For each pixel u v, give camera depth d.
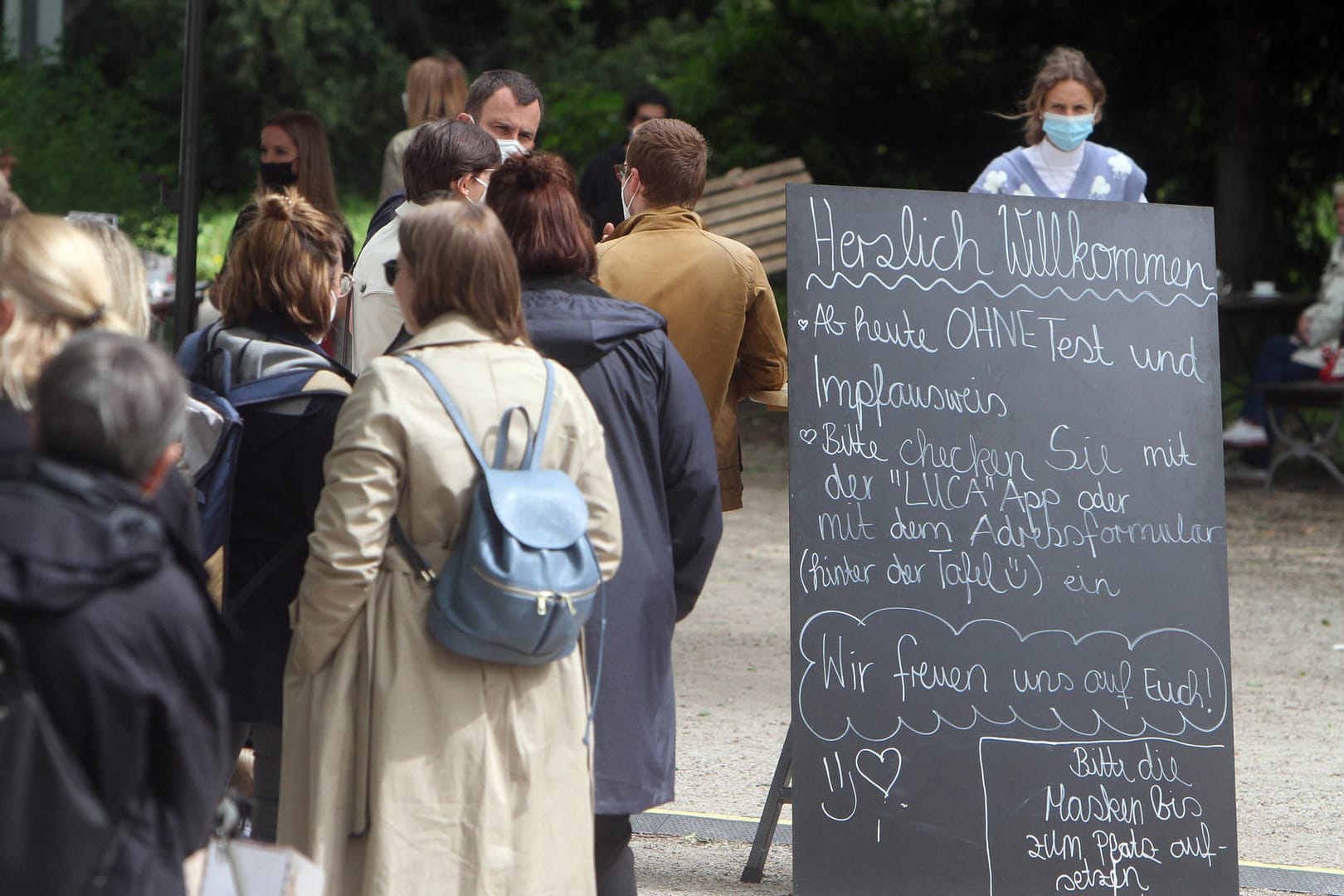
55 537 4.58
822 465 9.44
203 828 4.87
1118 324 10.00
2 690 4.48
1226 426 32.91
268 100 73.31
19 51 35.81
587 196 21.03
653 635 7.96
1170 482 9.95
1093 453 9.84
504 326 7.17
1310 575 21.86
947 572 9.52
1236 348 32.97
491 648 6.77
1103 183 13.46
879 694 9.34
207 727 4.83
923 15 47.84
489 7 85.06
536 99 12.12
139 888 4.61
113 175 26.94
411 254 7.17
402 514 6.93
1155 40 42.19
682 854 10.95
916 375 9.64
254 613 7.84
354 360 9.80
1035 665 9.56
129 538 4.68
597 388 7.88
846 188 9.66
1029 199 9.95
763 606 19.61
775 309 10.07
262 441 7.84
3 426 5.71
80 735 4.56
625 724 7.74
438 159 9.39
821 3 46.25
